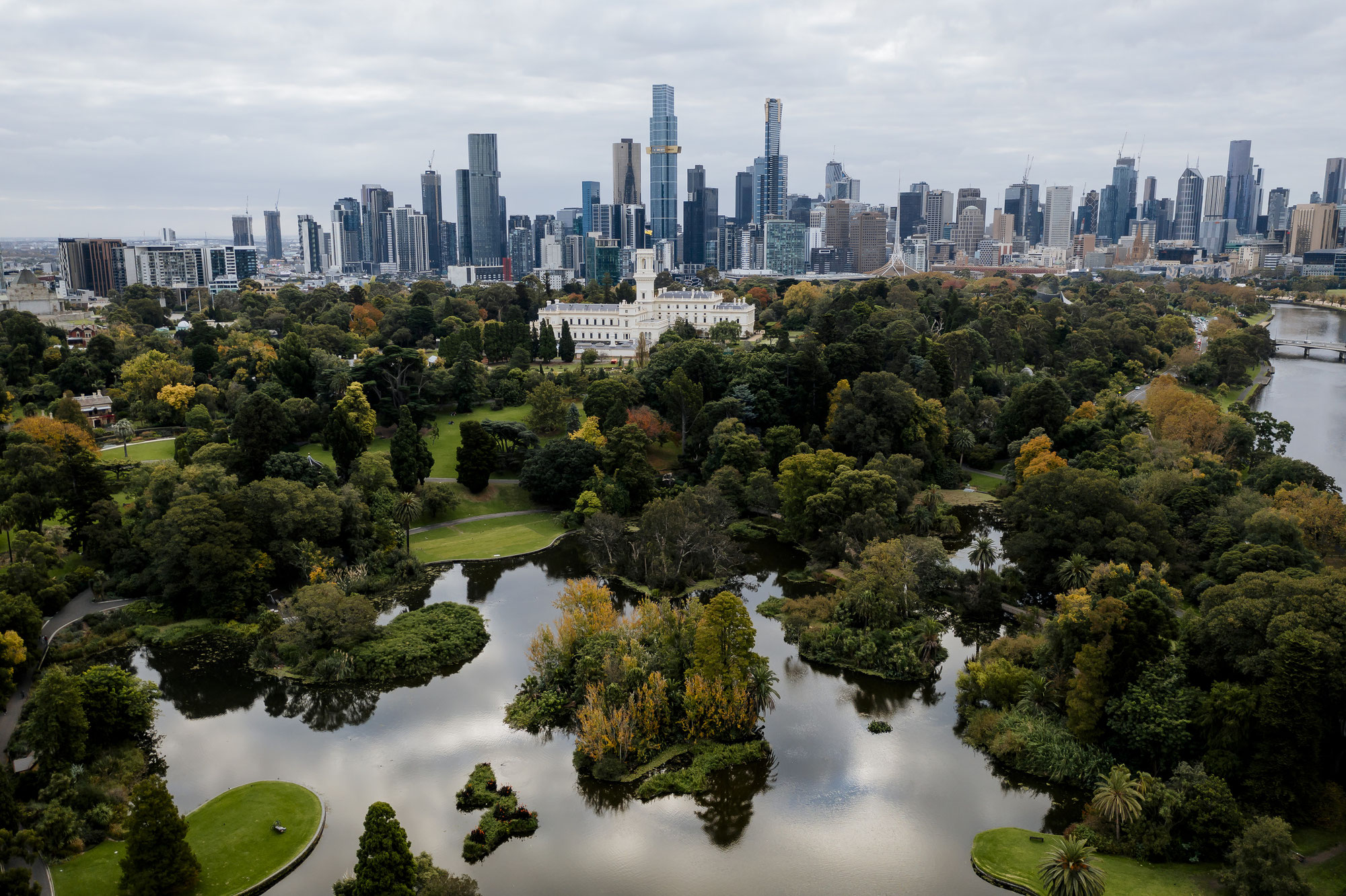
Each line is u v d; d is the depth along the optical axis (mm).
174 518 140875
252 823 90875
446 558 168250
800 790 99562
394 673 124188
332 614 127312
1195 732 93625
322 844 89500
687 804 97188
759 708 114000
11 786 86125
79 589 145500
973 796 98438
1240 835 83062
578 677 115938
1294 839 84875
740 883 85625
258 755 105938
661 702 107312
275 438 178625
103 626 134375
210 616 140625
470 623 137000
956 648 131750
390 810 77000
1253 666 91250
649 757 104125
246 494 152375
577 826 93562
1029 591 144750
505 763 104375
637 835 92312
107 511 151000
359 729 111812
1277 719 86562
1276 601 97500
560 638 121688
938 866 88000
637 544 161750
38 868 82438
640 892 84250
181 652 131875
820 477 174375
